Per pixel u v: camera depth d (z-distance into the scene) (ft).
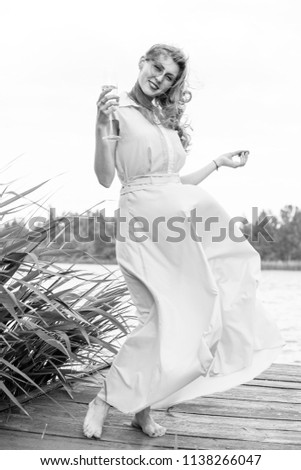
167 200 7.61
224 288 8.08
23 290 8.41
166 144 7.77
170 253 7.57
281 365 11.90
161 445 7.66
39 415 8.50
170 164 7.81
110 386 7.67
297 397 9.77
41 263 8.43
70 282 13.62
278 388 10.26
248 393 9.95
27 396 8.96
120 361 7.64
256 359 8.21
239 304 8.02
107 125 7.50
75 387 9.73
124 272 7.75
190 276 7.52
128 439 7.80
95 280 9.09
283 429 8.33
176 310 7.45
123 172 7.84
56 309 7.79
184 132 8.32
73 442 7.63
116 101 7.31
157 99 8.09
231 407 9.22
